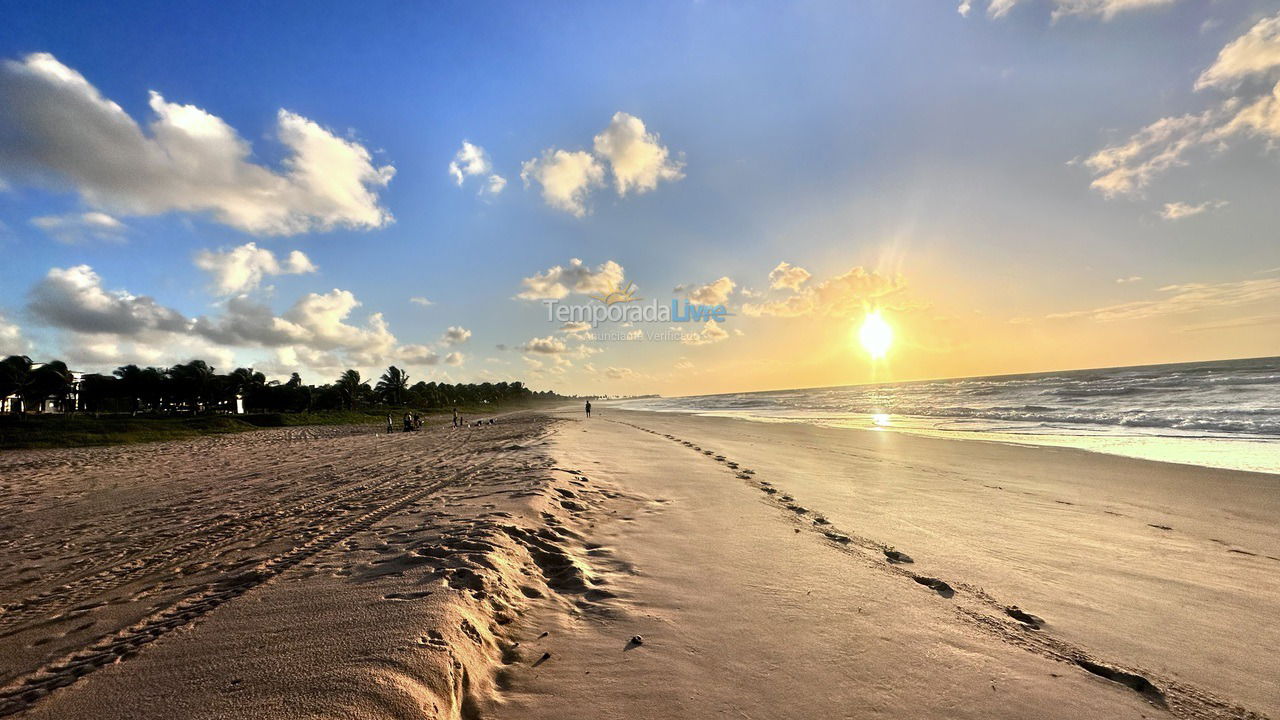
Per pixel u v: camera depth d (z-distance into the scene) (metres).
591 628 3.93
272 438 35.81
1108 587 5.02
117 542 7.48
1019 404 40.50
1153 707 3.05
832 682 3.20
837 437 22.59
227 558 6.19
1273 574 5.46
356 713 2.47
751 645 3.66
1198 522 7.74
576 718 2.81
